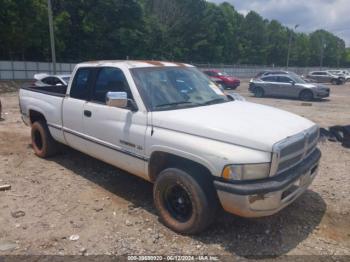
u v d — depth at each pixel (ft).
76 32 141.69
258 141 10.54
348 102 60.70
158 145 12.25
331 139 26.76
